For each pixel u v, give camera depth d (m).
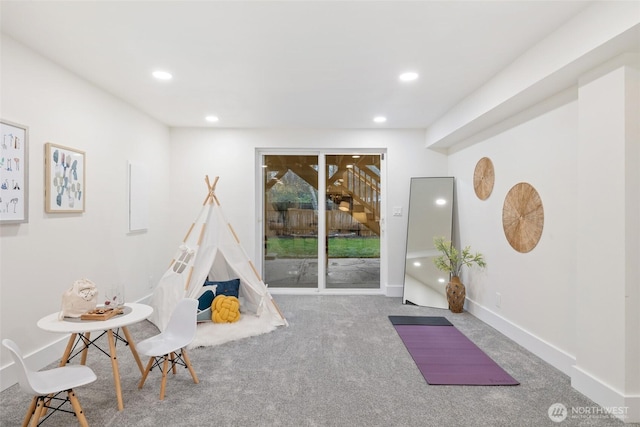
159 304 3.49
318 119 4.34
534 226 2.87
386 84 3.15
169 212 4.73
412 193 4.75
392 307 4.27
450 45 2.43
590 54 1.97
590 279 2.16
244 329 3.34
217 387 2.31
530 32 2.25
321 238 4.98
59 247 2.73
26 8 1.98
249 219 4.81
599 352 2.10
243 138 4.81
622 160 1.95
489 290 3.61
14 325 2.33
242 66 2.77
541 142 2.79
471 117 3.37
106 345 2.99
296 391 2.27
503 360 2.73
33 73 2.48
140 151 3.98
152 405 2.09
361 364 2.67
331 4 1.95
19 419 1.94
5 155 2.23
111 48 2.47
